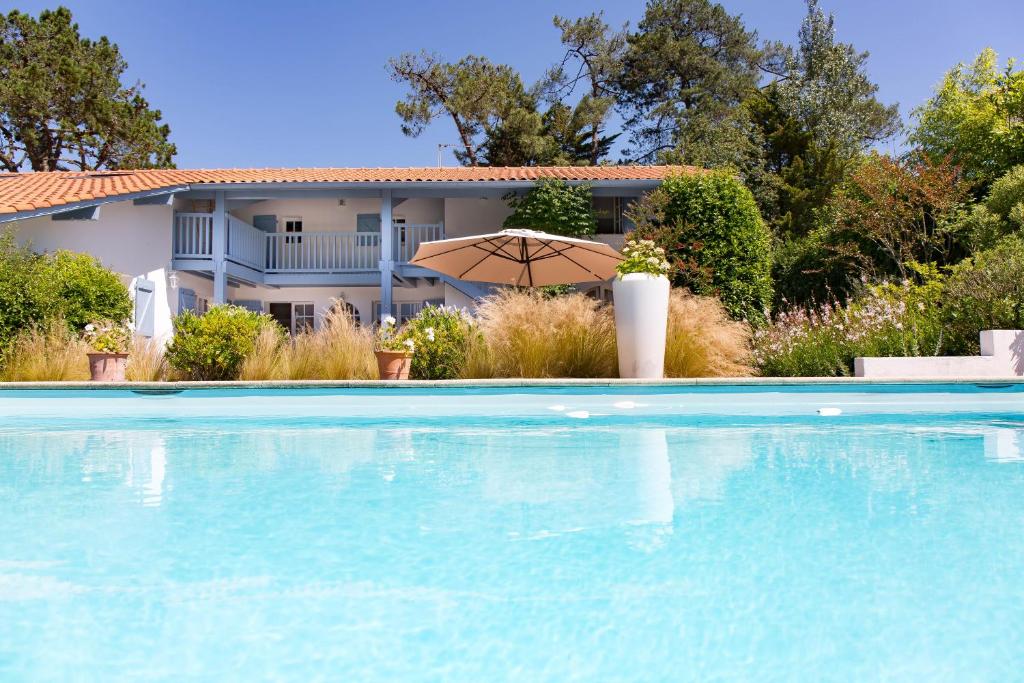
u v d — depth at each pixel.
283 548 1.88
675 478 2.88
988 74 15.23
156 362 8.37
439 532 2.04
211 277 16.77
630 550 1.86
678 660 1.18
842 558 1.77
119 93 28.56
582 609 1.43
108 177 15.67
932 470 3.05
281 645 1.26
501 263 10.91
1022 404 6.36
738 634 1.30
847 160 24.12
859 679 1.10
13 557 1.79
